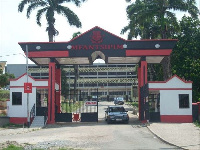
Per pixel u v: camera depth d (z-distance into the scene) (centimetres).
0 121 3022
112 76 11006
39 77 10488
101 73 11050
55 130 2589
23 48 3112
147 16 3550
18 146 1672
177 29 3641
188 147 1565
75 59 3275
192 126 2555
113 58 3247
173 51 4091
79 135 2194
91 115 3173
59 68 3559
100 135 2167
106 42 3062
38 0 4106
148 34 4272
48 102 3095
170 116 2981
